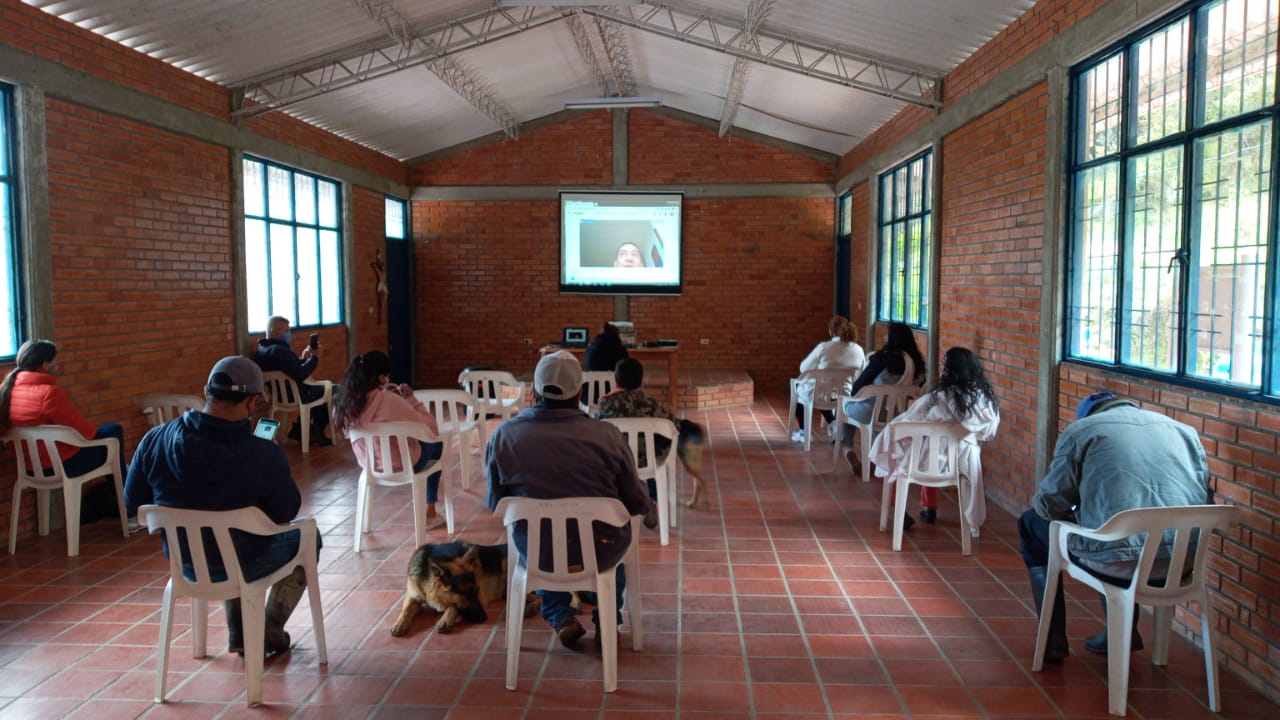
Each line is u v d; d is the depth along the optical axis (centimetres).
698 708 285
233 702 289
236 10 580
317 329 924
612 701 290
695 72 949
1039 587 320
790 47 734
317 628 315
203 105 681
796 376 1202
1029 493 508
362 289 1041
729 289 1198
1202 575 276
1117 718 279
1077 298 460
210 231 691
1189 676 308
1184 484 286
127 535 488
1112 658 281
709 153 1185
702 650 332
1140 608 378
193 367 666
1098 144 440
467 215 1203
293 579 329
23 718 278
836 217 1181
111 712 282
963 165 638
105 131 560
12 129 486
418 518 461
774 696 294
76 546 455
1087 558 290
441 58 779
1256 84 309
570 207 1183
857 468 626
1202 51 343
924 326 770
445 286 1214
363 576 416
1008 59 545
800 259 1190
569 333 934
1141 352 394
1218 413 318
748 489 597
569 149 1192
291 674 310
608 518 289
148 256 607
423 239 1209
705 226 1194
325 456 716
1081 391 440
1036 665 314
